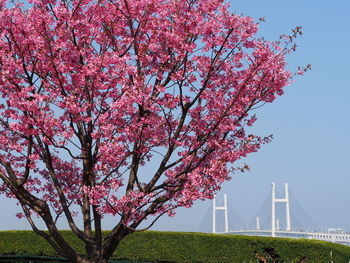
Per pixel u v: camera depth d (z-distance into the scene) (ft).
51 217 47.85
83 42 47.60
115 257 83.10
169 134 45.91
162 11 43.65
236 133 48.01
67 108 40.96
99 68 42.34
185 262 83.46
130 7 45.73
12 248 82.02
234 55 47.01
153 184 46.57
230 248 83.61
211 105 47.47
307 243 83.30
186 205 44.70
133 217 44.93
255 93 46.73
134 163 47.14
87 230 48.91
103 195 42.86
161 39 46.26
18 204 53.16
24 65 42.52
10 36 42.96
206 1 43.68
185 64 43.52
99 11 46.52
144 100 41.73
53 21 43.11
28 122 40.29
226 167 44.86
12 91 44.24
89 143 45.21
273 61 44.83
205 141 46.39
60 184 54.49
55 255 81.61
